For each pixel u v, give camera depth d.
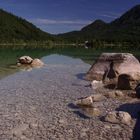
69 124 12.34
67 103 15.95
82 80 24.17
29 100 16.55
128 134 11.16
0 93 18.28
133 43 186.12
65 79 24.70
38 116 13.43
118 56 24.31
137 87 18.45
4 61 40.56
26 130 11.59
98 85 21.53
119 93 17.55
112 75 23.25
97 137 10.87
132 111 14.25
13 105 15.33
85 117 13.34
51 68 33.56
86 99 15.73
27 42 188.50
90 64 39.06
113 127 11.93
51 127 11.95
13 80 23.58
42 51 78.06
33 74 27.69
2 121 12.61
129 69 23.39
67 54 63.31
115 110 14.45
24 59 36.47
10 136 10.94
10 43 173.88
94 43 177.88
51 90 19.64
